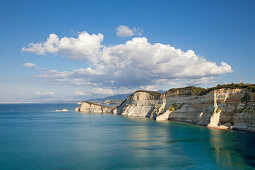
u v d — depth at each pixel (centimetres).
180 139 7206
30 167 4591
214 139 7012
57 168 4531
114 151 5809
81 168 4519
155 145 6425
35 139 7512
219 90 10331
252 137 7169
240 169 4341
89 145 6531
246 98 8775
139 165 4659
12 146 6444
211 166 4531
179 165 4628
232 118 9188
